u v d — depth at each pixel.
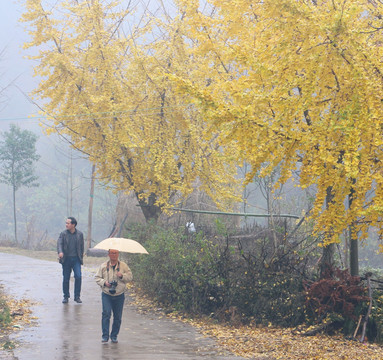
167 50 23.98
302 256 16.23
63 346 11.13
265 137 11.17
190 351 11.23
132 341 11.99
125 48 25.25
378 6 11.86
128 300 18.11
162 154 24.19
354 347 12.02
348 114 10.47
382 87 10.52
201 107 11.29
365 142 10.55
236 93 11.80
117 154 24.12
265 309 14.71
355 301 13.56
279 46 10.99
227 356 10.88
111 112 22.75
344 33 10.45
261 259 16.27
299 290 14.66
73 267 16.83
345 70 11.07
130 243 11.75
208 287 15.98
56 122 24.16
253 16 14.63
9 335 12.06
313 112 11.67
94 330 12.95
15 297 17.48
